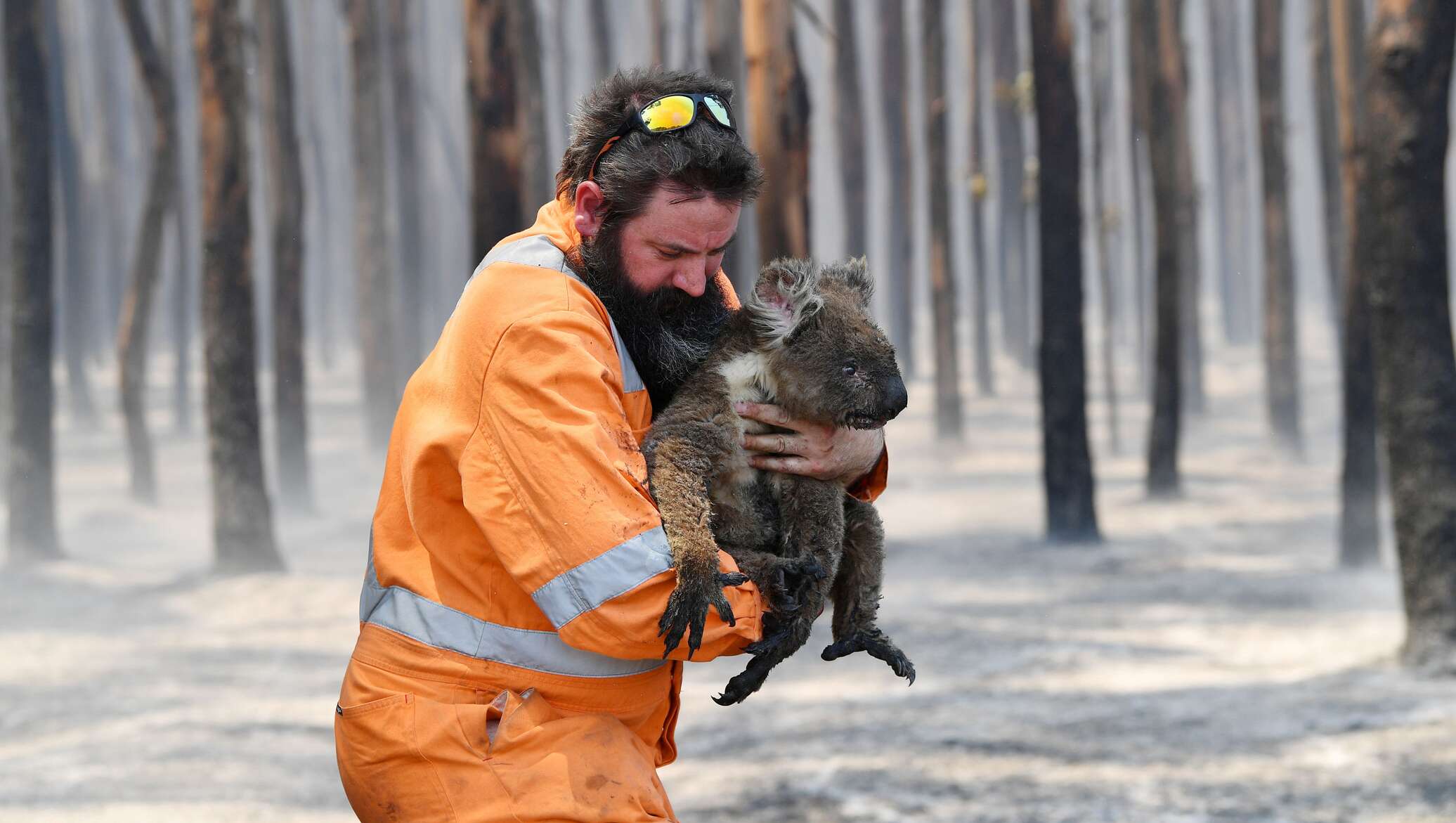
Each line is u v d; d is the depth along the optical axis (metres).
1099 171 35.03
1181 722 9.84
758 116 18.02
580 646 2.75
